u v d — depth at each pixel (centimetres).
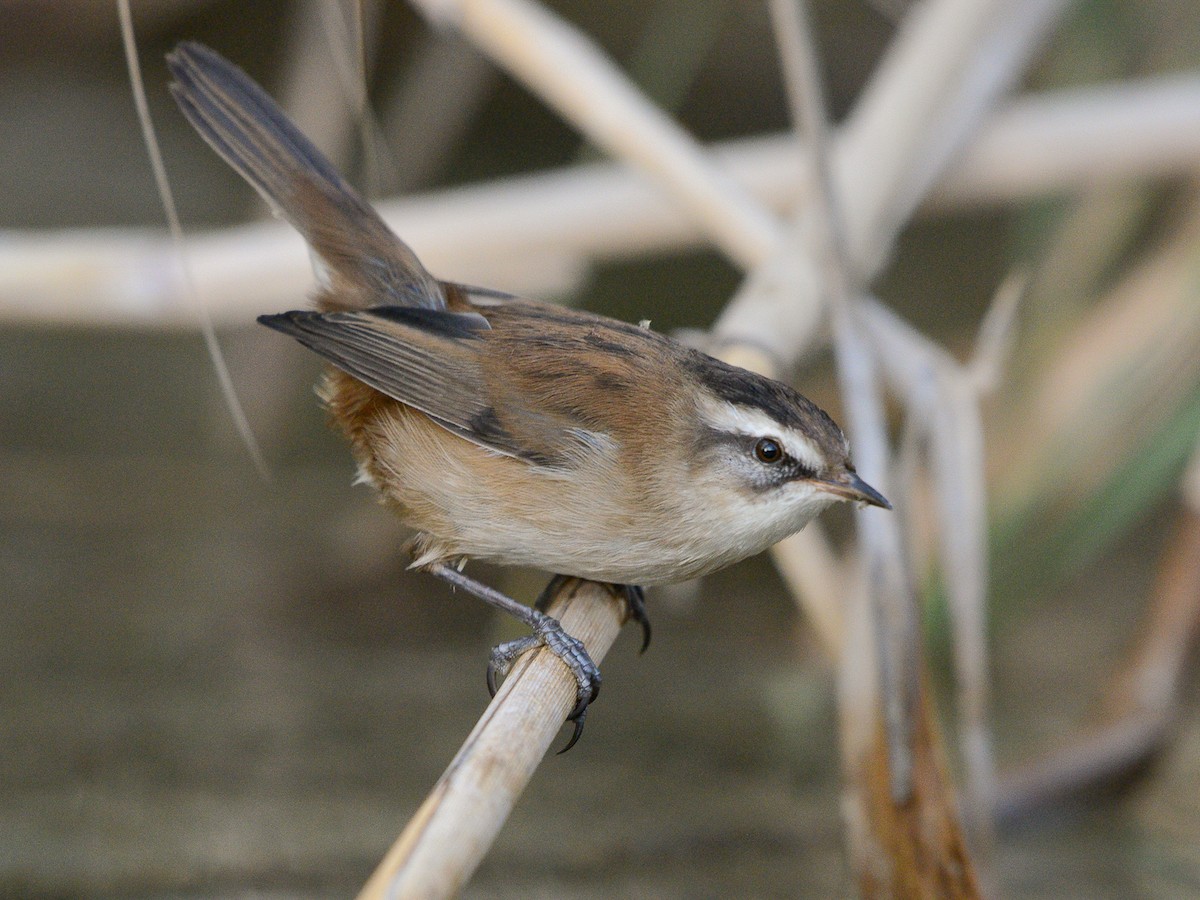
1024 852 964
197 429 1535
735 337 805
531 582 1254
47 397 1577
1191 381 1191
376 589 1291
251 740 998
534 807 967
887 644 735
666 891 848
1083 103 1098
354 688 1094
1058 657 1268
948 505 824
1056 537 1205
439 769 973
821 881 873
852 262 896
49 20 1434
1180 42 1328
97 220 1738
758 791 998
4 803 888
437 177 1761
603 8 1808
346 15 775
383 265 777
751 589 1408
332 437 1545
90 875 801
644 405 714
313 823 879
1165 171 1075
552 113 1923
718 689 1183
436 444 727
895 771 738
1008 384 1287
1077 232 1319
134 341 1711
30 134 1881
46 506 1352
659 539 712
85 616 1171
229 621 1193
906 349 862
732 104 1909
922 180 1003
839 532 1424
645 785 1006
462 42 1527
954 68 973
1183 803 1052
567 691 634
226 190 1875
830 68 1822
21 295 915
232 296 940
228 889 807
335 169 789
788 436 711
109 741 970
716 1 1739
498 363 728
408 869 475
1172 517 1491
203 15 1780
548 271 1027
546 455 708
